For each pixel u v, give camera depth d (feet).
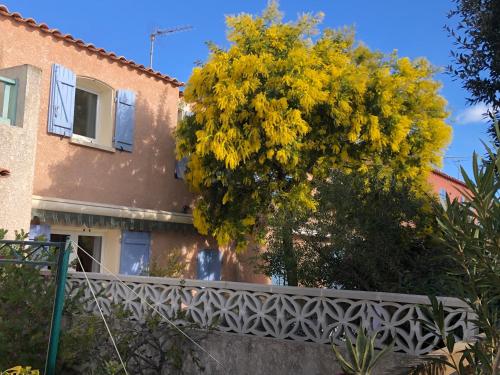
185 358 20.36
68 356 19.86
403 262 21.65
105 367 18.71
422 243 21.93
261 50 33.99
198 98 35.04
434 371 12.07
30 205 27.45
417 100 38.32
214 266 45.24
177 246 41.98
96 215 35.17
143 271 35.73
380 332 17.24
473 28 21.17
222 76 32.78
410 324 16.60
